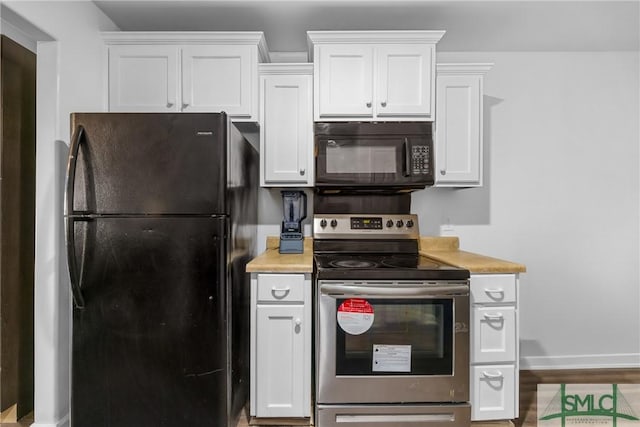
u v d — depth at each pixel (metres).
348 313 1.59
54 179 1.68
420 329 1.61
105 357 1.50
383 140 2.04
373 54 2.05
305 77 2.10
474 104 2.15
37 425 1.66
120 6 1.99
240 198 1.83
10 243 1.81
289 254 2.11
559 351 2.60
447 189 2.54
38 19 1.57
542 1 1.95
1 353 1.79
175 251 1.51
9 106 1.77
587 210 2.59
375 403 1.61
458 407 1.61
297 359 1.67
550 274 2.59
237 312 1.75
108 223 1.49
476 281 1.69
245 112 2.06
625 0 1.94
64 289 1.72
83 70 1.87
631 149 2.60
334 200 2.38
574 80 2.57
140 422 1.52
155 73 2.05
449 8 2.02
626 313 2.62
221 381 1.53
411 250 2.26
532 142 2.57
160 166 1.50
